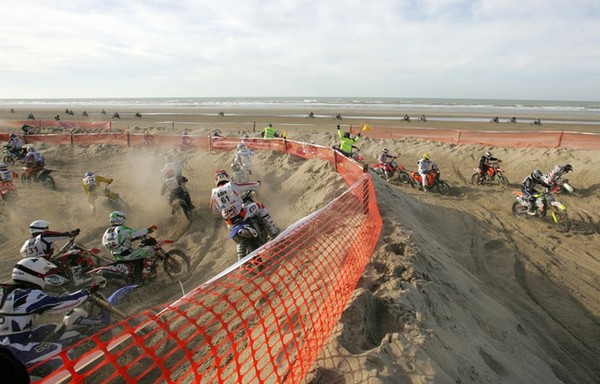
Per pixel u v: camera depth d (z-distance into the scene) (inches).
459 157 608.1
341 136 446.3
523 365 146.2
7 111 2434.8
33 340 143.3
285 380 96.5
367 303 127.6
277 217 339.3
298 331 118.3
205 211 356.5
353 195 250.1
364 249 184.4
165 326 86.1
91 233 324.5
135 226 344.2
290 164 471.2
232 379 111.7
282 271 179.2
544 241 307.0
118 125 1391.5
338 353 104.6
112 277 211.6
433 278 173.6
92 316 178.1
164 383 135.9
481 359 131.2
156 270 239.9
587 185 426.0
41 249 201.0
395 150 709.9
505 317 186.9
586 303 223.5
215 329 155.7
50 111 2434.8
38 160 468.4
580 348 185.9
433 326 128.7
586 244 301.9
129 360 152.4
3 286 139.6
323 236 205.2
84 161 642.2
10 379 53.8
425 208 369.1
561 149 524.7
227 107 3078.2
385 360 101.3
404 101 4648.1
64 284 208.5
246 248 213.3
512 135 638.5
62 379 68.1
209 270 249.1
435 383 96.7
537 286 240.1
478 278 240.2
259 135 914.7
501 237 308.8
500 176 467.2
